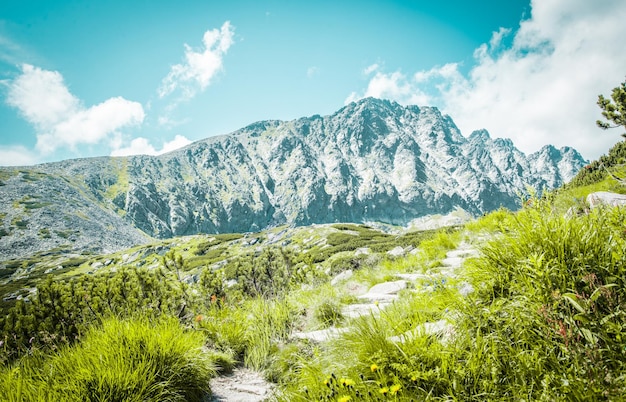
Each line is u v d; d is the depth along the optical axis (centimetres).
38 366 389
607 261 298
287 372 478
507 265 354
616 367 239
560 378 244
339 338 432
